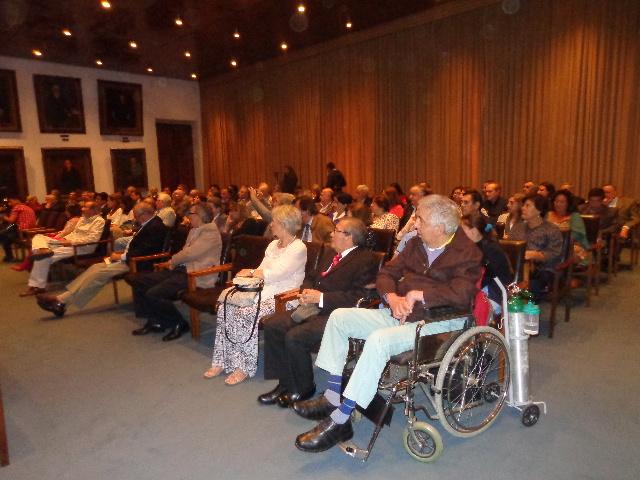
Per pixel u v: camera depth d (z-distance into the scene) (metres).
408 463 2.04
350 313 2.26
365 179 9.61
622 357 2.99
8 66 10.05
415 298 2.04
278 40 9.15
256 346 2.86
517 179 7.45
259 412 2.50
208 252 3.74
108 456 2.15
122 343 3.57
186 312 4.24
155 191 8.95
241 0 6.70
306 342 2.48
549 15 6.80
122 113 11.87
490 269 2.41
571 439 2.15
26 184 10.50
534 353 3.07
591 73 6.52
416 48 8.33
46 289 5.42
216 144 13.04
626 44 6.22
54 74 10.68
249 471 2.01
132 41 8.77
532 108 7.12
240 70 11.69
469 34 7.63
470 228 2.54
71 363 3.23
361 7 7.50
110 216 7.51
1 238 7.23
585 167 6.75
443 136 8.23
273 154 11.51
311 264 3.23
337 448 2.16
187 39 8.70
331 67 9.79
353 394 2.01
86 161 11.39
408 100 8.62
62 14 7.14
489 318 2.29
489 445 2.13
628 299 4.17
